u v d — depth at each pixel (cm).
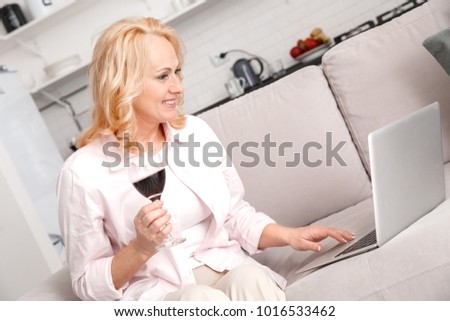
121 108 138
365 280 123
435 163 143
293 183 177
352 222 160
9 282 302
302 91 181
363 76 180
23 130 353
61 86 461
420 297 118
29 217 314
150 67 138
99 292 137
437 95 176
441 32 170
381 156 122
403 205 130
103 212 141
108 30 141
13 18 436
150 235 125
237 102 187
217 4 446
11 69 366
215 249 150
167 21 426
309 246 143
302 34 442
